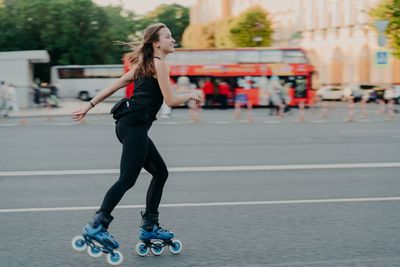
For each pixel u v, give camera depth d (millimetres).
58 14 79938
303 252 6324
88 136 21984
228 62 47125
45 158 14906
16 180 11312
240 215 8133
